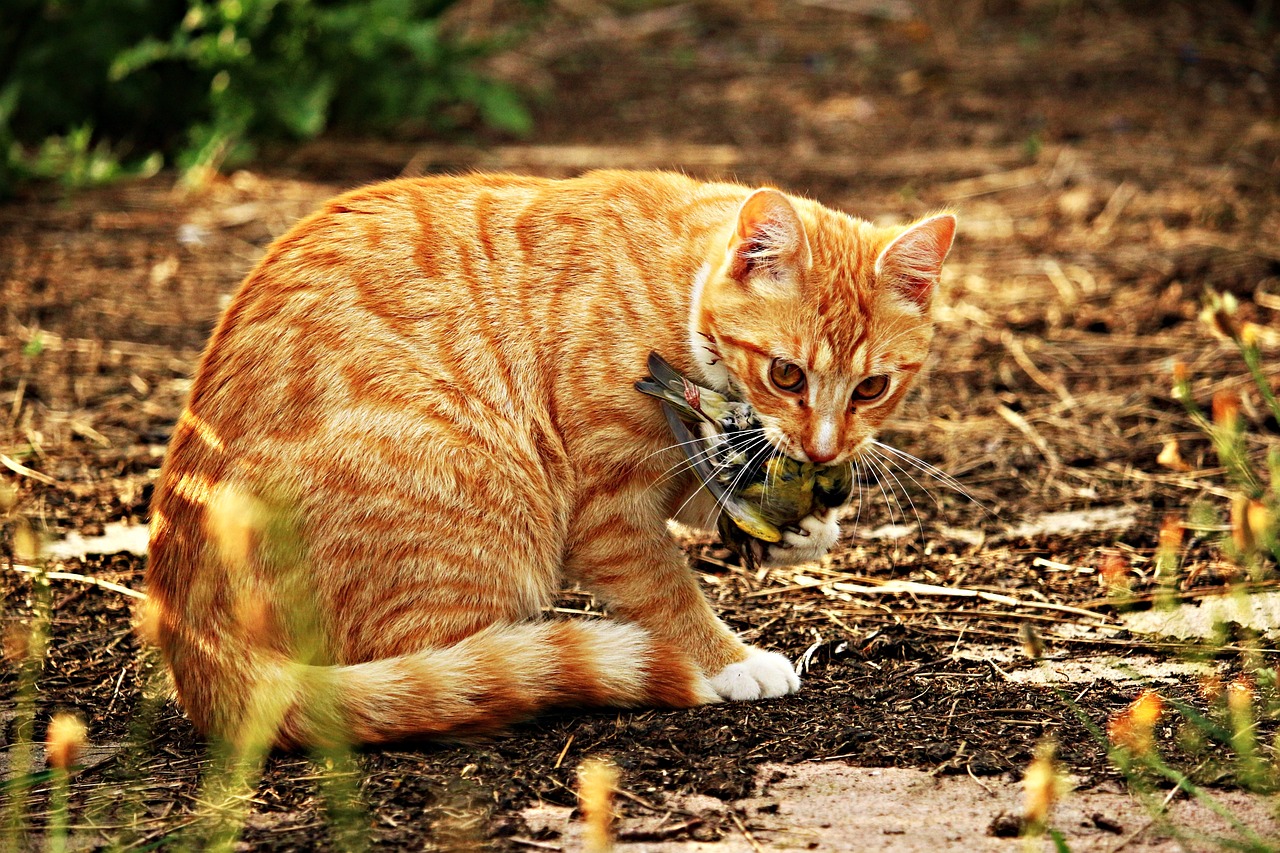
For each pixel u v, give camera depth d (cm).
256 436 489
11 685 523
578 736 473
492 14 1739
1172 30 1645
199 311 973
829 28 1741
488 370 512
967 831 404
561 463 516
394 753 460
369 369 499
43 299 981
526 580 508
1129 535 644
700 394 499
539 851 395
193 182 1219
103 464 748
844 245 531
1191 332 895
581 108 1488
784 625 581
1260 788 419
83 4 1278
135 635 566
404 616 488
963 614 583
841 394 521
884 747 459
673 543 538
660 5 1827
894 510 697
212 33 1284
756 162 1298
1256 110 1395
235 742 457
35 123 1321
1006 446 762
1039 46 1628
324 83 1286
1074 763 444
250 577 470
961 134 1370
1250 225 1077
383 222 536
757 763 451
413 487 487
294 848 397
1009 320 941
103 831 413
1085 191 1184
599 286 522
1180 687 500
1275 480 452
